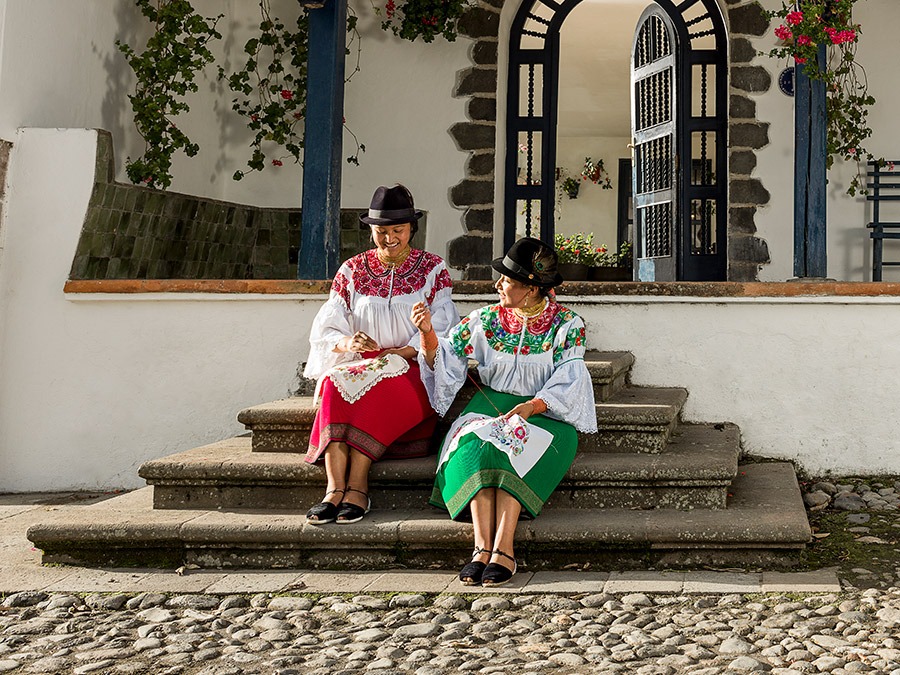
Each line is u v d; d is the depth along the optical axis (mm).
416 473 4551
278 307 6059
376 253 4945
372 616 3674
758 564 4195
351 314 4898
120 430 6191
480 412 4477
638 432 4871
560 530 4195
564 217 16203
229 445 5219
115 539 4312
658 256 8883
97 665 3209
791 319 5750
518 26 8570
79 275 6273
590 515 4398
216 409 6117
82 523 4348
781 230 7930
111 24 7062
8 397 6246
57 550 4391
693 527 4180
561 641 3371
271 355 6074
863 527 4801
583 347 4539
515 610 3719
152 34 7625
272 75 8234
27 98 6230
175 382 6152
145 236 6938
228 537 4270
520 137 9297
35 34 6250
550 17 9297
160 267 7227
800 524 4172
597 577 4094
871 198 7941
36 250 6227
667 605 3746
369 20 8203
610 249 16078
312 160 6207
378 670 3143
